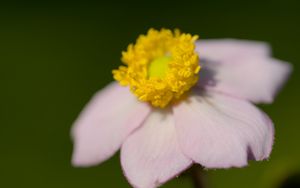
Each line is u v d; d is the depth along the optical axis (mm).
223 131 180
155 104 190
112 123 199
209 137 180
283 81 204
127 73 193
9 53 300
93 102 214
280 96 277
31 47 300
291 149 270
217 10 301
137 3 304
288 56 291
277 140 271
